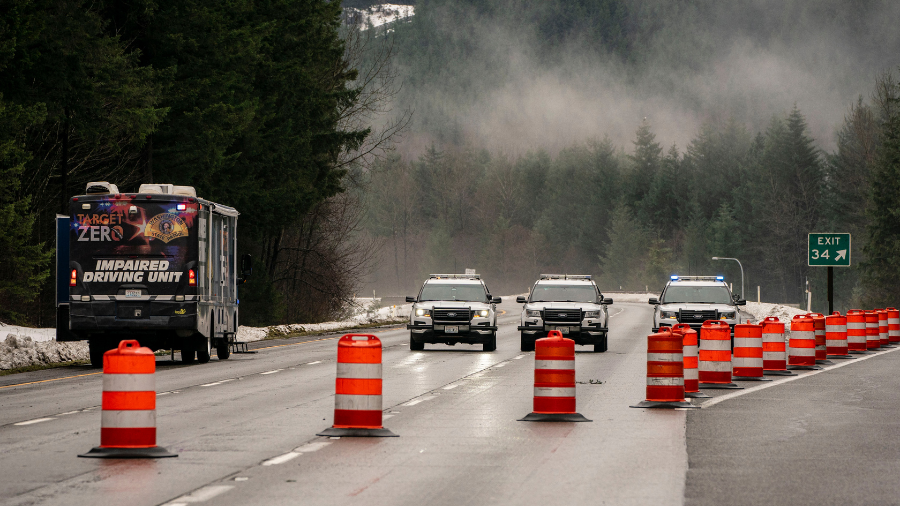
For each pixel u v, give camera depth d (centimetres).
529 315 7900
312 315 15450
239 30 11056
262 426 3584
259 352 8056
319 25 14362
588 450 3028
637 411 4028
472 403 4341
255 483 2508
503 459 2866
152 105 9394
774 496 2353
